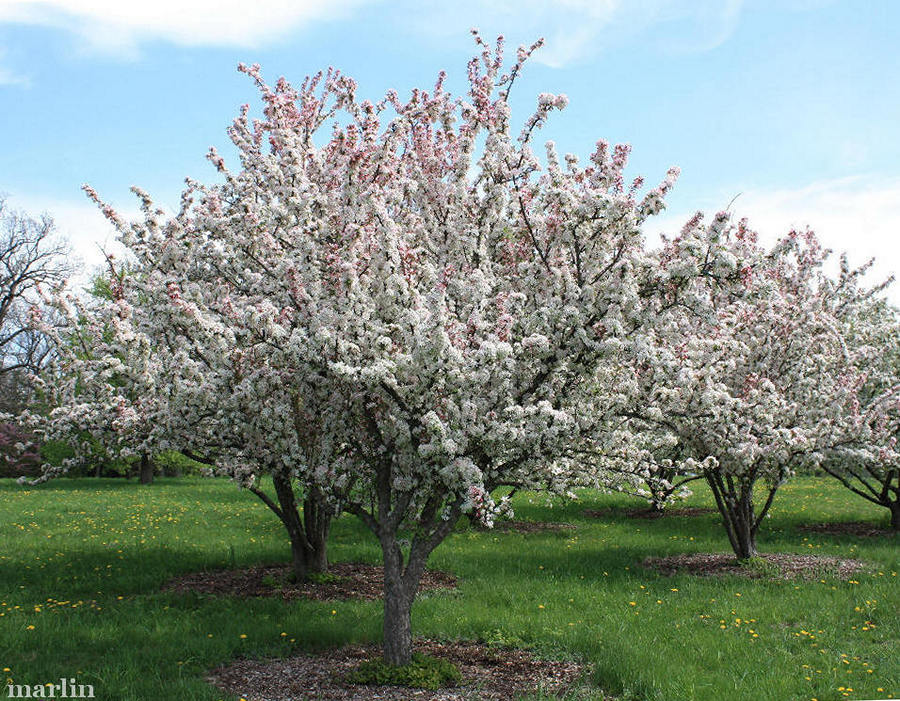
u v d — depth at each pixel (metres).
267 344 7.08
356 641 7.67
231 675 6.64
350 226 7.08
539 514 17.53
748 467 11.56
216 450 9.14
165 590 9.99
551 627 7.98
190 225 9.66
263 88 9.93
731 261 6.36
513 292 7.09
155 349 9.83
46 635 7.52
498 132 7.48
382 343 6.59
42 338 33.34
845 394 12.06
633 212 6.85
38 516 17.91
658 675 6.40
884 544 13.66
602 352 6.55
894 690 6.11
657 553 12.95
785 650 7.20
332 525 15.87
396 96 10.08
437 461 6.53
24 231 34.69
